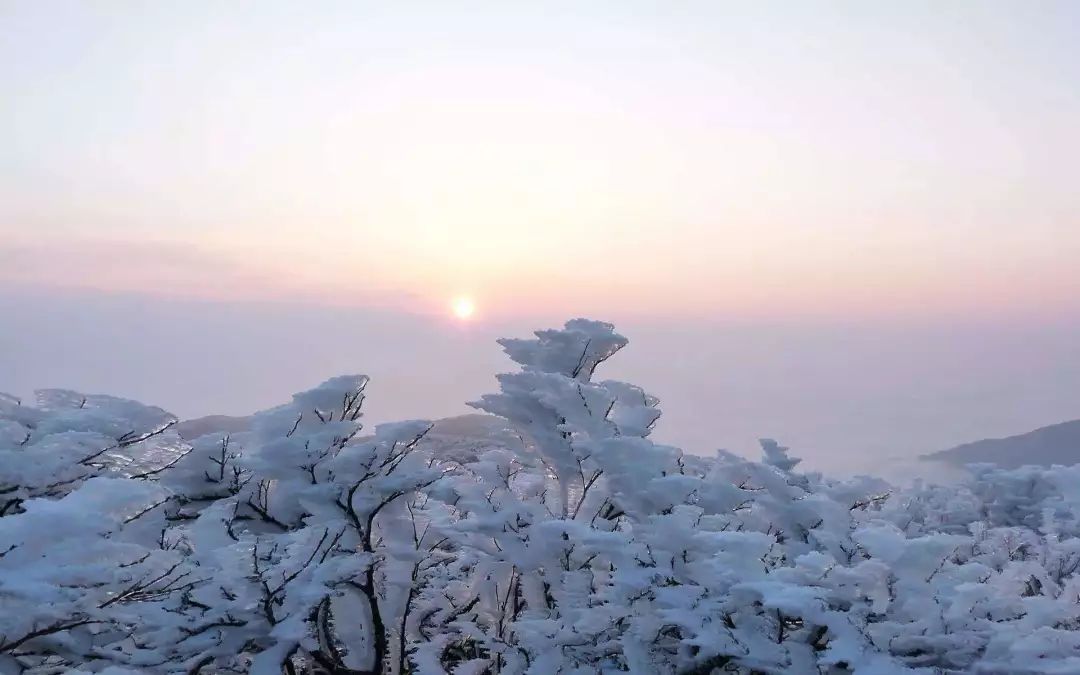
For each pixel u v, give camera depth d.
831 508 5.97
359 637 6.32
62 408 6.00
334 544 5.50
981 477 10.77
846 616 4.60
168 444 6.19
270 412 6.02
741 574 4.87
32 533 3.81
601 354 7.48
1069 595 5.31
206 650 5.07
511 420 6.93
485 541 6.50
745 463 6.55
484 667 6.86
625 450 6.14
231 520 5.88
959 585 4.73
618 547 5.16
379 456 5.84
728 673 5.27
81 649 5.01
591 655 5.58
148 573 4.71
